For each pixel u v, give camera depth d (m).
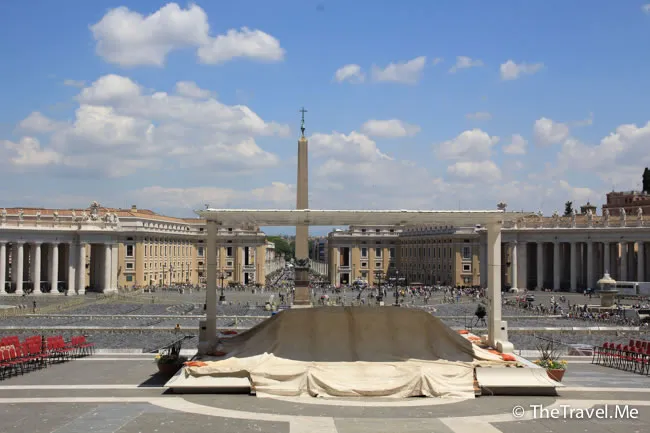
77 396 28.44
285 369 29.25
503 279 149.62
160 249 149.12
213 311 34.56
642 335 61.81
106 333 59.50
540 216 138.38
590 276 128.88
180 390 28.78
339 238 173.88
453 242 146.62
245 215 33.97
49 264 126.12
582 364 38.88
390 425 23.78
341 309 32.47
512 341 54.81
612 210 162.50
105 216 125.12
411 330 31.98
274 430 23.16
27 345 36.00
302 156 64.25
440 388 28.50
